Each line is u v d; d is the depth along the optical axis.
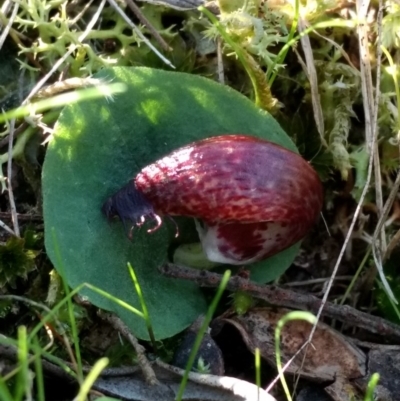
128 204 0.06
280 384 0.06
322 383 0.06
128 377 0.06
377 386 0.06
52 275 0.06
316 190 0.06
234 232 0.06
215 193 0.06
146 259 0.06
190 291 0.06
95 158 0.06
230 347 0.06
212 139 0.06
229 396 0.05
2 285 0.06
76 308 0.06
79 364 0.05
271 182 0.06
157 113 0.06
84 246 0.06
